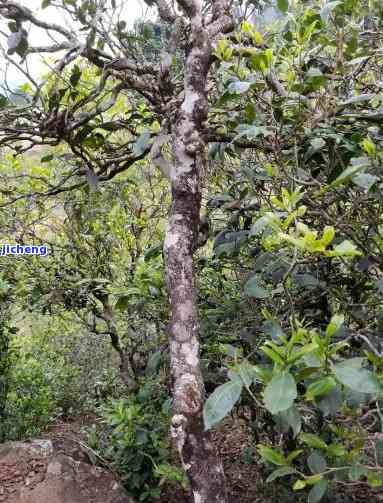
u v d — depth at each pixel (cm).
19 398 397
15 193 346
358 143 165
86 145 229
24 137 202
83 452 306
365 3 196
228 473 318
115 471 290
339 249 100
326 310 212
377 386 94
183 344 137
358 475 108
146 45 227
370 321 191
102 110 191
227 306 221
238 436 358
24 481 273
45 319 475
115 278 345
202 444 129
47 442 304
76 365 455
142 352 337
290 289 188
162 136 182
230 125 178
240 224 235
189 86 158
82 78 271
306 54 166
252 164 212
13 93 189
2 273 345
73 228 350
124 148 255
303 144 181
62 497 265
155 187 384
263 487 272
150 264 236
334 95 169
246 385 102
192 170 155
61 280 343
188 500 289
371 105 195
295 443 206
